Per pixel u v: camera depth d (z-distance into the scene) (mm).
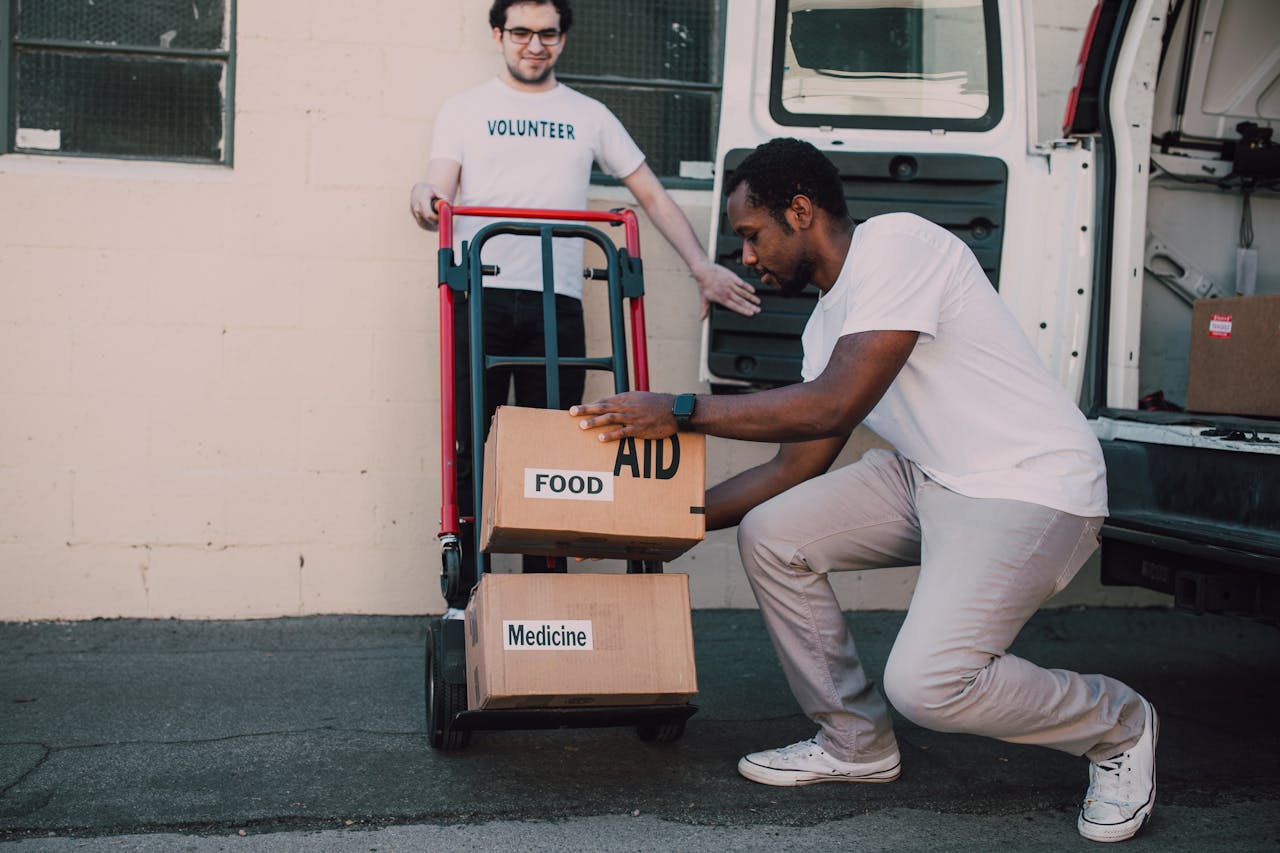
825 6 3396
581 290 3443
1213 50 3527
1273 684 3484
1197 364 3020
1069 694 2219
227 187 3625
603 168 3484
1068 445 2279
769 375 3332
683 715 2350
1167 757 2801
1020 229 3281
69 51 3631
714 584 3922
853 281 2234
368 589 3746
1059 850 2230
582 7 3863
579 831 2275
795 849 2215
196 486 3646
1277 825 2377
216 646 3555
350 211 3686
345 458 3717
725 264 3346
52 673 3242
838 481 2527
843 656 2521
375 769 2566
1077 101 3320
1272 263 3699
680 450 2266
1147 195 3455
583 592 2285
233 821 2279
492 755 2672
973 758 2740
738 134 3344
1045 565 2221
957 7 3383
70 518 3592
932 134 3344
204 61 3682
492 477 2211
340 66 3666
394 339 3723
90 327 3576
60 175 3543
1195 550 2533
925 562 2324
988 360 2285
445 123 3338
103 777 2488
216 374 3641
